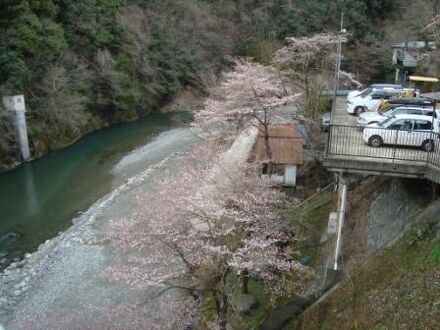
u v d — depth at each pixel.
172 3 48.34
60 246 19.17
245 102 20.70
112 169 28.97
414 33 35.62
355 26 41.34
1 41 28.83
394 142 11.70
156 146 33.59
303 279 12.77
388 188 12.84
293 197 17.92
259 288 13.62
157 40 45.31
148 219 13.61
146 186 24.86
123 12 42.59
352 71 39.09
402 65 32.19
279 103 19.50
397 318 8.73
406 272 9.49
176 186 14.80
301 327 11.01
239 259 11.11
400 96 20.58
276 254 12.57
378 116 16.92
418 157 11.10
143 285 13.62
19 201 24.16
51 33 31.20
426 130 12.48
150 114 44.44
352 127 12.91
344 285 10.98
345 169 11.05
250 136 23.86
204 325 12.25
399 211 11.62
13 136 29.22
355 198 14.36
